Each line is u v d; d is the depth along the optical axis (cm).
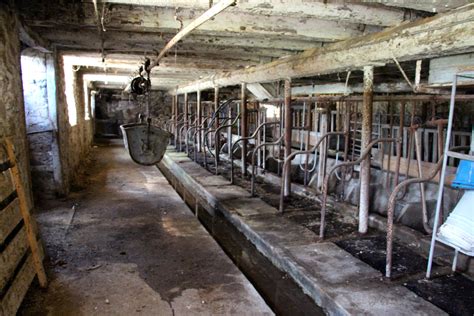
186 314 214
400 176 430
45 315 210
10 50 253
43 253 280
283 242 309
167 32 351
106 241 327
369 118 324
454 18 220
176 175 732
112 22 295
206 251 308
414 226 375
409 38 255
